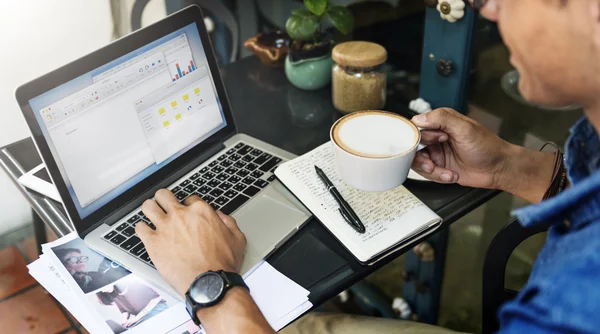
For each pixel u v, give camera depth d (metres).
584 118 0.55
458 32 0.95
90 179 0.77
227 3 1.46
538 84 0.45
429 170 0.78
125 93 0.79
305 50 1.09
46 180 0.87
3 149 0.97
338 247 0.75
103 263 0.74
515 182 0.80
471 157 0.78
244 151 0.93
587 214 0.42
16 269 1.41
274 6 1.55
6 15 1.06
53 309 1.34
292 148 0.97
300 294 0.69
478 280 1.43
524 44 0.43
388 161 0.65
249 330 0.60
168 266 0.69
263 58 1.22
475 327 1.34
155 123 0.84
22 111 0.68
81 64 0.74
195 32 0.87
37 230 1.26
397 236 0.73
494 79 1.19
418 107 1.05
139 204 0.83
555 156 0.80
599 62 0.39
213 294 0.63
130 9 1.21
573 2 0.38
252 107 1.10
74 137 0.74
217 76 0.92
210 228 0.72
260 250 0.74
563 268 0.39
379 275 1.45
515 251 1.44
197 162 0.92
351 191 0.81
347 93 1.03
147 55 0.81
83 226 0.77
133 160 0.82
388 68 1.20
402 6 1.32
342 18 1.05
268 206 0.81
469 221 1.49
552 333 0.37
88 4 1.15
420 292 1.26
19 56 1.12
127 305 0.68
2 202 1.32
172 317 0.67
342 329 0.91
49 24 1.12
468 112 1.13
